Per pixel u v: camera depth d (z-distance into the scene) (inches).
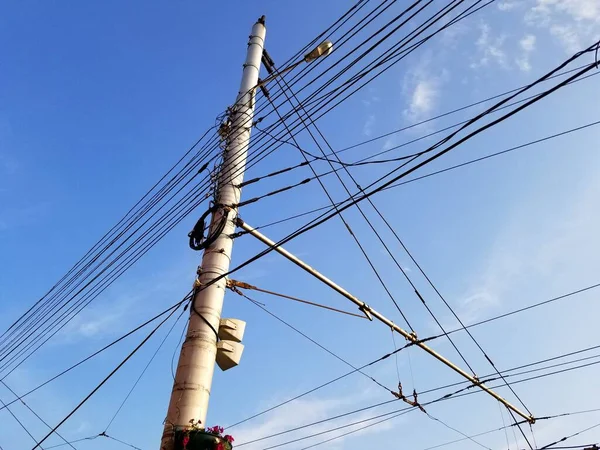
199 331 324.2
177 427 286.5
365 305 386.9
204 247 367.2
